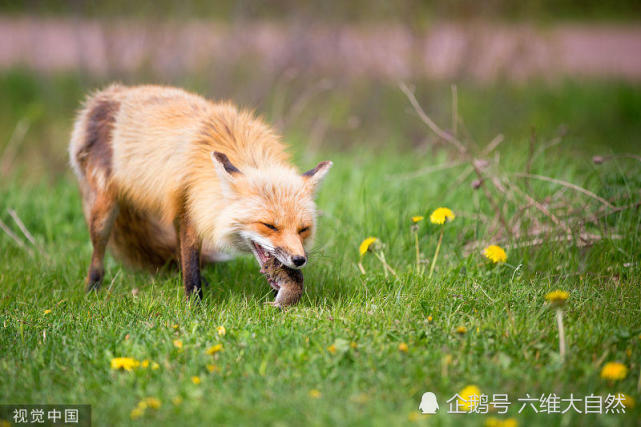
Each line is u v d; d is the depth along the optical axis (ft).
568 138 57.21
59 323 26.91
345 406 19.21
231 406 19.08
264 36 83.41
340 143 68.08
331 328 25.30
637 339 24.00
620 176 39.01
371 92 75.10
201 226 29.84
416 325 25.48
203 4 78.54
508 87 76.28
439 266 33.99
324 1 75.72
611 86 83.76
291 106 71.87
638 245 33.76
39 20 90.68
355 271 34.22
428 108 72.02
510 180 41.34
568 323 25.80
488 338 24.13
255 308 28.71
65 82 78.23
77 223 45.70
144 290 34.01
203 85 68.03
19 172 57.26
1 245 40.70
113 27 69.62
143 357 23.17
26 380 21.44
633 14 137.49
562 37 115.65
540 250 33.68
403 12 72.90
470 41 73.15
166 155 30.94
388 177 46.47
